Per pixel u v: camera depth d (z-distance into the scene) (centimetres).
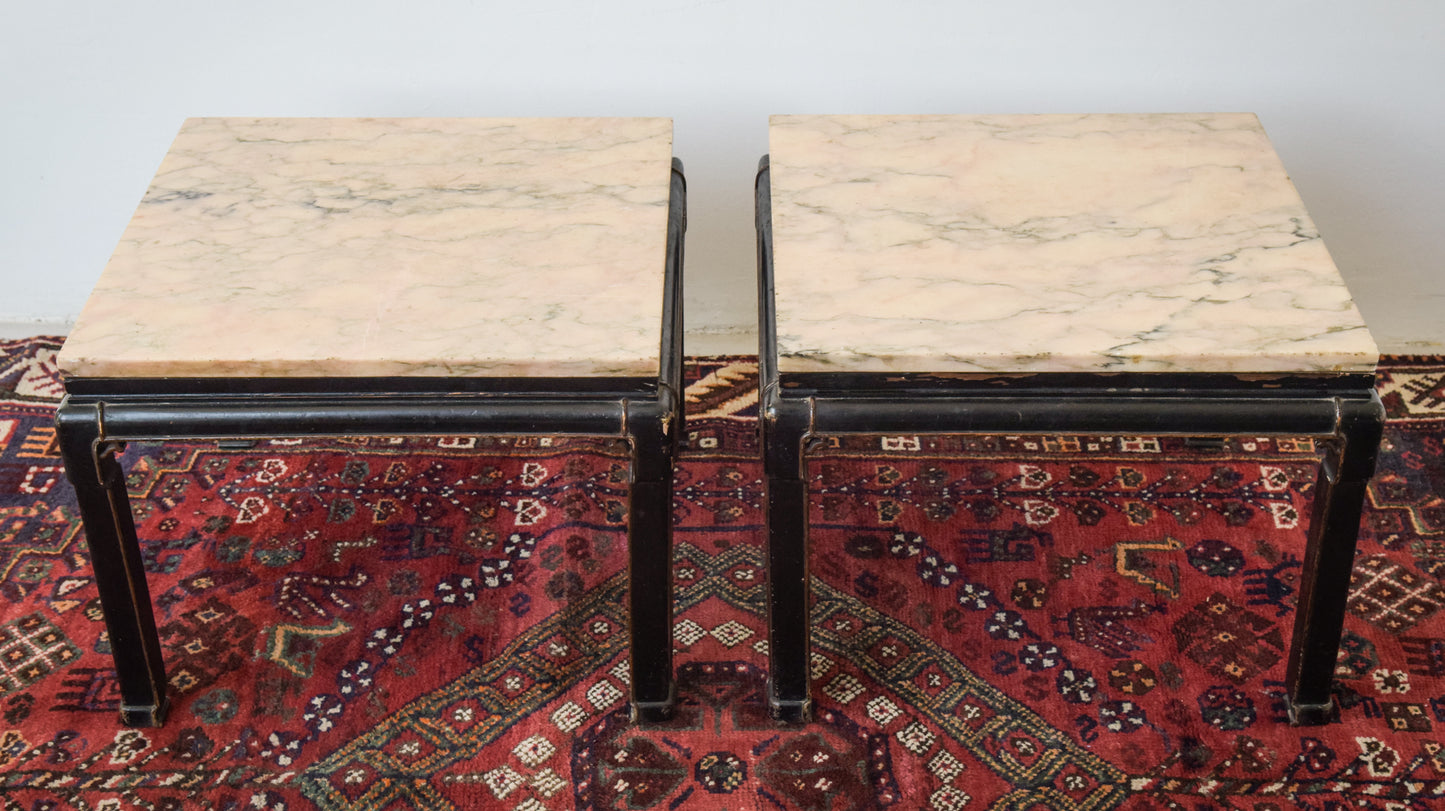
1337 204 213
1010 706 169
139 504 200
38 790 159
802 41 199
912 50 200
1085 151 176
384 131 185
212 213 167
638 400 145
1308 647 161
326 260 158
